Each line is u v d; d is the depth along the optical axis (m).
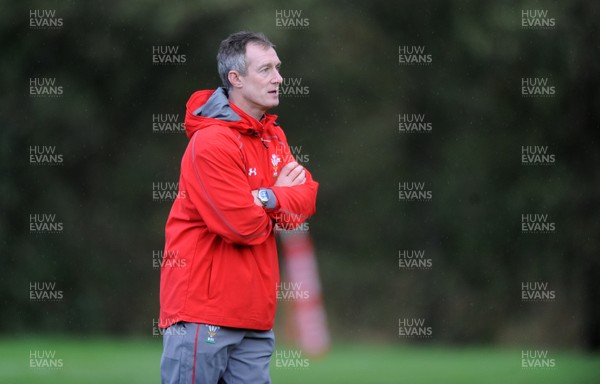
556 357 33.50
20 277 49.34
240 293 13.99
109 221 53.12
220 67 14.64
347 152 56.62
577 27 48.12
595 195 48.81
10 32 48.03
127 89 51.03
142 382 24.77
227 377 14.38
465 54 51.53
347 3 52.75
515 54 49.50
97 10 48.03
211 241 14.02
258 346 14.48
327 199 57.75
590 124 48.78
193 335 13.90
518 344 50.44
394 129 55.78
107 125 51.75
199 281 13.97
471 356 34.25
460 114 53.03
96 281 52.00
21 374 26.06
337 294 57.41
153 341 47.75
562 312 49.66
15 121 49.00
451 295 53.34
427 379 25.70
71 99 49.62
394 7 52.47
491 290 52.00
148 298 53.53
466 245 52.50
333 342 55.84
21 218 49.72
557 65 48.88
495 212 51.69
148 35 48.84
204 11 47.28
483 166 52.28
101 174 52.62
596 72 48.06
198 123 14.34
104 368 27.73
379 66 54.75
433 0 51.19
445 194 53.38
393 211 56.84
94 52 49.00
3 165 48.94
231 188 13.80
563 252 49.50
